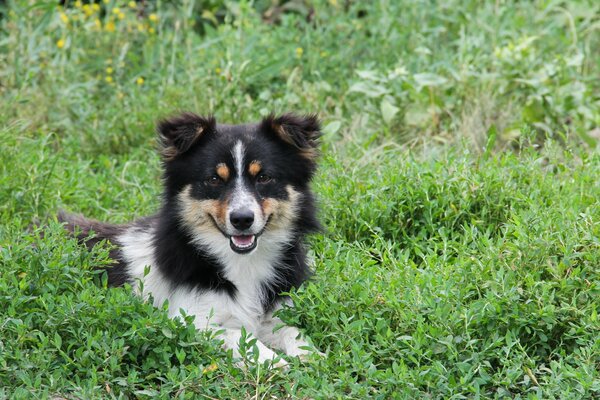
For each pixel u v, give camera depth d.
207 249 6.08
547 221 6.12
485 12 11.52
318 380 5.11
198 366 5.19
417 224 7.11
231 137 6.06
